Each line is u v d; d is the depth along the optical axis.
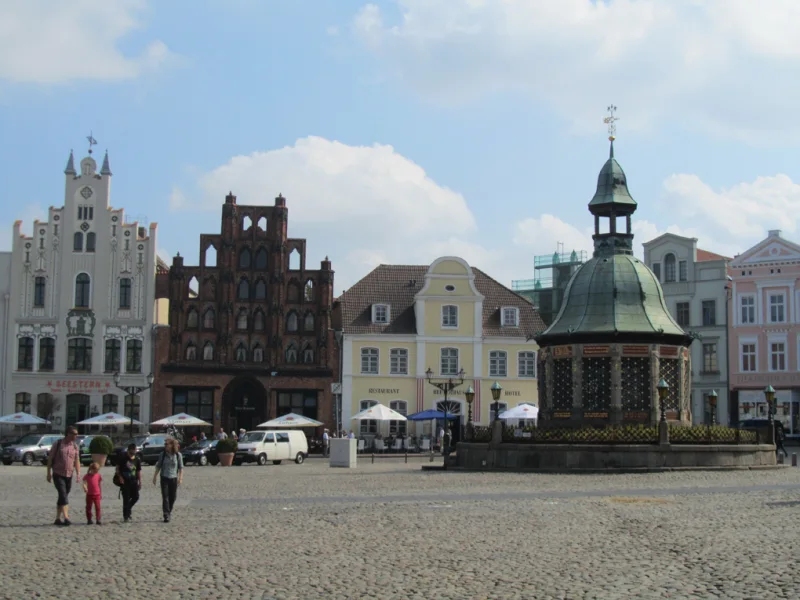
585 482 39.41
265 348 85.94
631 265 54.16
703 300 89.94
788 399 85.62
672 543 21.31
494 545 21.53
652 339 51.47
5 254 84.94
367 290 89.44
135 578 18.16
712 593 15.98
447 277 88.12
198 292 85.56
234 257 85.81
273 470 54.78
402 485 39.38
